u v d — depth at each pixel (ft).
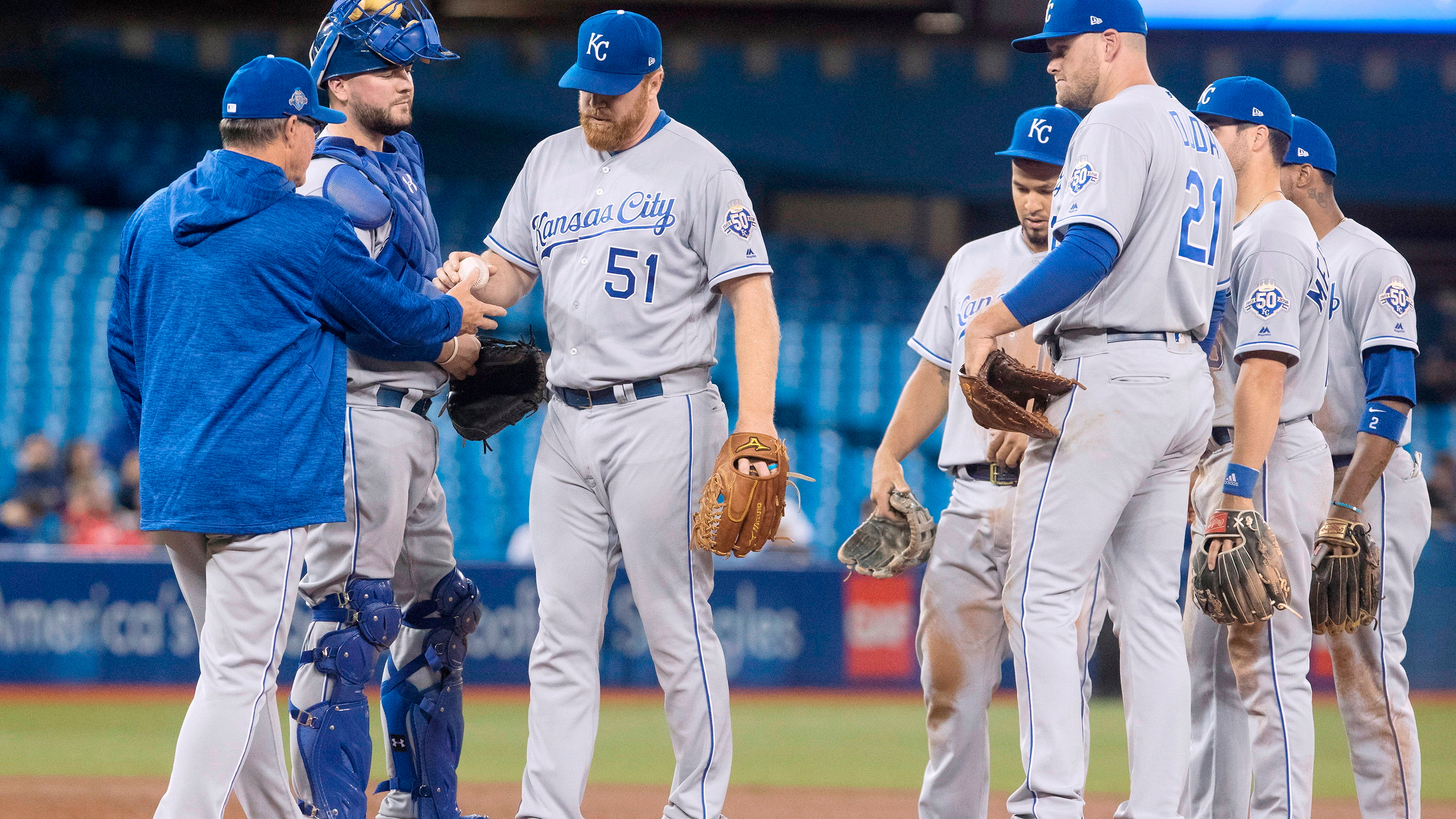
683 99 206.69
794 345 200.23
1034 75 203.10
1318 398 47.78
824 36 202.69
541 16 199.72
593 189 45.98
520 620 125.59
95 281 187.21
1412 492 50.60
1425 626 129.59
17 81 213.05
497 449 169.78
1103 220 39.14
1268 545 42.57
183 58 205.36
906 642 129.90
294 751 46.62
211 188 41.37
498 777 76.84
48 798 66.64
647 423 44.78
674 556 45.16
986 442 49.90
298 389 41.22
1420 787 49.67
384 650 46.14
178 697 116.57
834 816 64.95
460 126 224.12
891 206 235.81
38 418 168.04
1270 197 48.29
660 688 128.06
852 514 172.45
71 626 121.70
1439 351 217.56
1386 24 181.78
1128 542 42.47
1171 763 40.83
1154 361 40.70
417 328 43.50
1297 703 46.39
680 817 45.06
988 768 50.52
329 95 47.03
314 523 41.29
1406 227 230.68
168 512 40.22
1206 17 182.80
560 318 45.96
